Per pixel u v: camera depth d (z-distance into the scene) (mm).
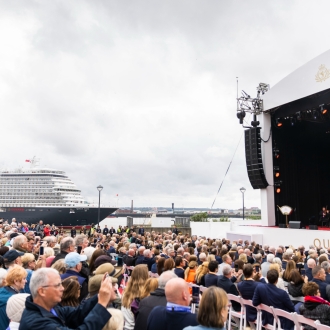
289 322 5363
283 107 20719
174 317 3152
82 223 50062
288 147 22688
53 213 49062
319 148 24156
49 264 6324
